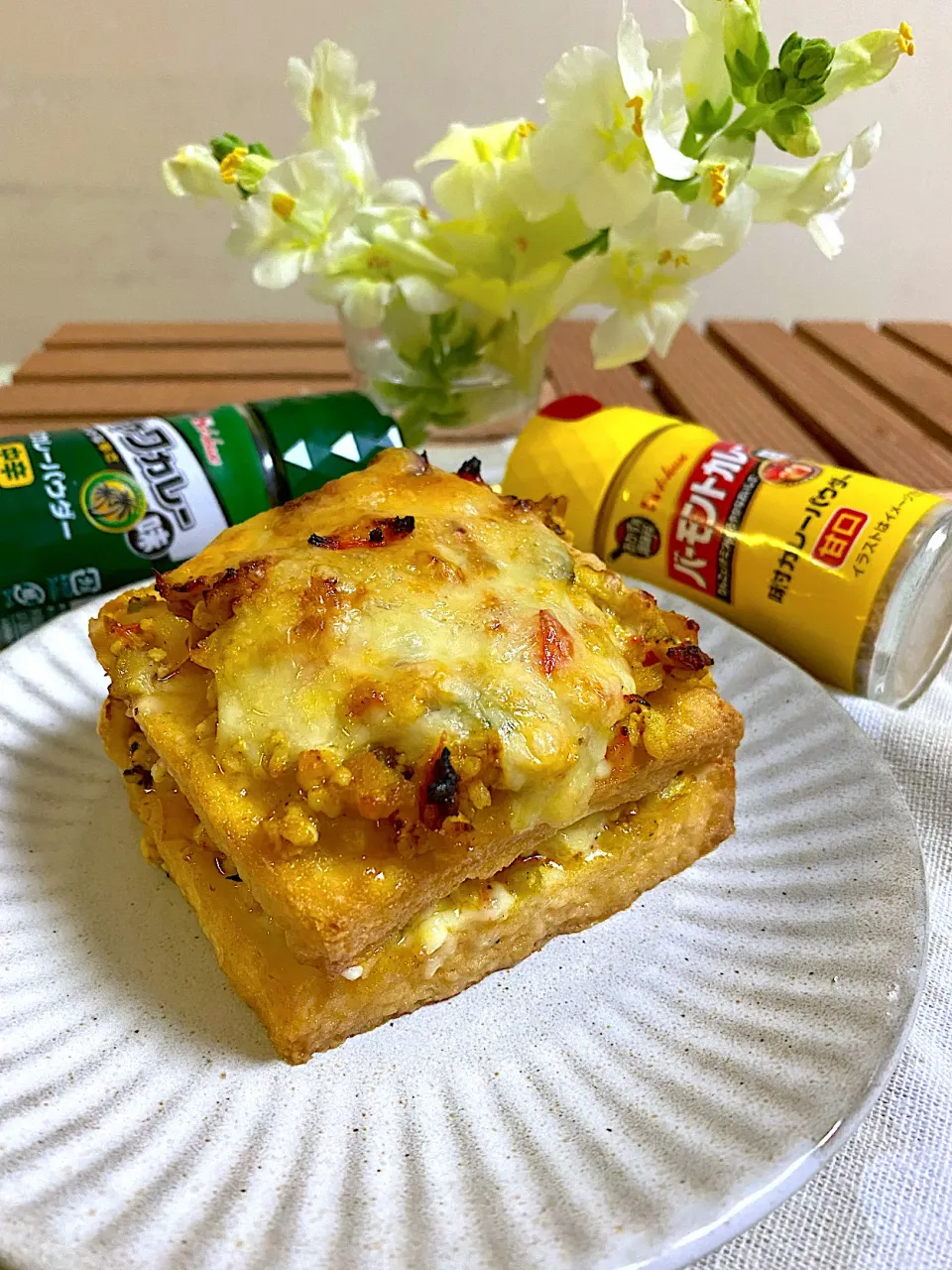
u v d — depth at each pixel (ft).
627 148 0.71
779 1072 0.43
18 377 1.18
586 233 0.80
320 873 0.46
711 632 0.74
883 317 1.98
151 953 0.52
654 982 0.51
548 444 0.82
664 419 0.84
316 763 0.45
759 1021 0.47
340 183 0.77
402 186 0.83
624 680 0.53
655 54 0.73
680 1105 0.43
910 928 0.49
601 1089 0.45
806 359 1.32
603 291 0.80
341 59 0.78
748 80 0.70
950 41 1.73
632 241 0.74
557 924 0.54
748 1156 0.39
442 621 0.50
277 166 0.76
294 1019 0.46
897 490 0.70
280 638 0.48
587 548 0.81
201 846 0.52
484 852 0.49
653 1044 0.47
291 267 0.78
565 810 0.50
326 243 0.79
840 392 1.21
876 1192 0.42
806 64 0.67
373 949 0.47
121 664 0.55
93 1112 0.42
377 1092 0.45
